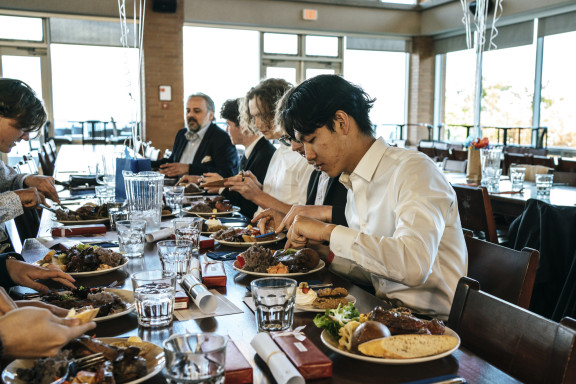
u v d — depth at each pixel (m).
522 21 9.05
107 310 1.07
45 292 1.25
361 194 1.51
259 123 2.61
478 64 5.07
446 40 10.71
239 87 10.12
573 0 7.72
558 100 8.59
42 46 8.99
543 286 2.59
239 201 3.00
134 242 1.59
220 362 0.71
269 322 0.99
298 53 10.38
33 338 0.77
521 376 0.92
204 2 9.34
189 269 1.35
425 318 1.39
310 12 10.00
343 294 1.17
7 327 0.77
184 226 1.69
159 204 2.00
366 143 1.46
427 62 11.16
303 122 1.37
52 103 9.22
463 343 1.06
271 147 2.93
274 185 2.65
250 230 1.85
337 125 1.39
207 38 9.80
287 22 9.92
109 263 1.45
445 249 1.42
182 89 9.33
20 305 1.00
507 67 9.45
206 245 1.72
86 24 9.12
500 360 0.97
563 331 0.85
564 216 2.51
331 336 0.96
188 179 3.42
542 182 3.25
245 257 1.43
